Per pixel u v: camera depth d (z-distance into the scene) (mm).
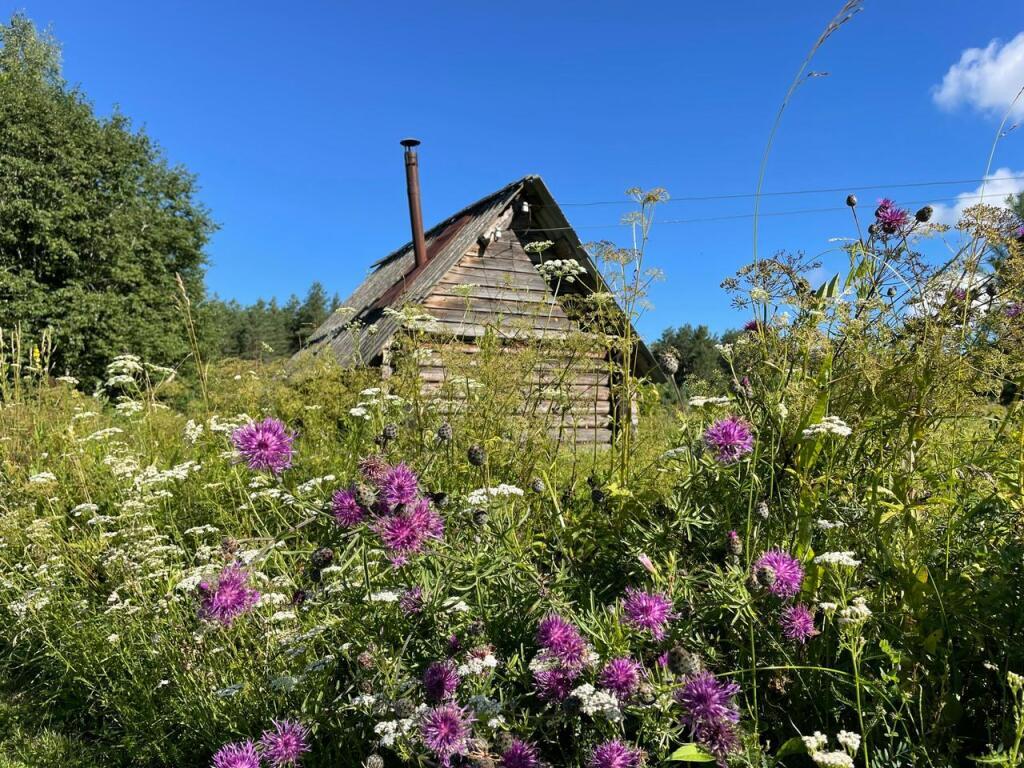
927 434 2537
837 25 2758
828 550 2316
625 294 4023
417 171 13102
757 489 2471
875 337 2678
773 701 2172
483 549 2283
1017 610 1958
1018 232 2514
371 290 16812
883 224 2725
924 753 1721
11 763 2926
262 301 87625
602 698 1719
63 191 24344
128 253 25766
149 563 3469
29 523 4215
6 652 3861
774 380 2826
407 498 2016
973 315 2521
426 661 2115
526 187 11102
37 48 32281
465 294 5465
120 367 6348
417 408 4301
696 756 1648
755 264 2891
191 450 5719
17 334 6742
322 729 2254
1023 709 1497
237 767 1939
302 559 2961
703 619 2186
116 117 27406
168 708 2887
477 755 1714
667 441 3756
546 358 4527
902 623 2111
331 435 5410
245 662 2762
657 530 2580
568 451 4648
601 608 2283
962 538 2324
